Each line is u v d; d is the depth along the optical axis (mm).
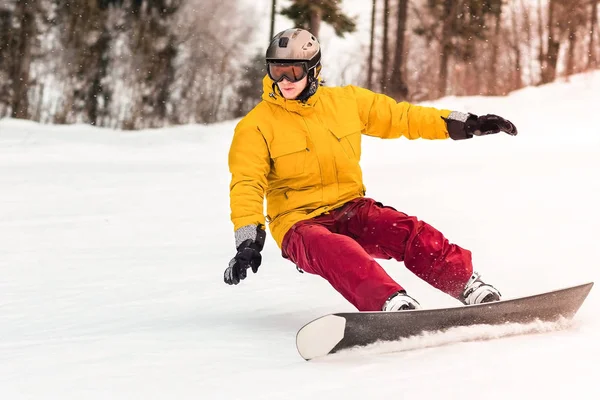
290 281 9734
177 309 8469
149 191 23578
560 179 18234
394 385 4641
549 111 42719
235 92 77875
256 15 83375
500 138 35469
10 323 8273
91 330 7410
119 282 10664
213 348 6023
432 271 6594
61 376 5340
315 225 6727
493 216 13602
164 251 13461
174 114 73750
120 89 70562
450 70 70500
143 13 70688
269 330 6770
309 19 55062
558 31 68750
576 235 11125
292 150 6859
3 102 66188
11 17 66312
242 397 4621
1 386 5164
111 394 4836
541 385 4434
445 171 22438
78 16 68062
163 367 5449
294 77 6727
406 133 7188
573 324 6137
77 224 17406
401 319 5492
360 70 74688
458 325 5668
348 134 6996
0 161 34719
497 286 8391
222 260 12133
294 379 4953
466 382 4586
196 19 75562
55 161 35344
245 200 6535
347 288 6176
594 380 4457
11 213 19422
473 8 65625
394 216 6785
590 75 51469
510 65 70688
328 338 5414
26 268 12328
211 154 39719
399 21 61656
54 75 68375
